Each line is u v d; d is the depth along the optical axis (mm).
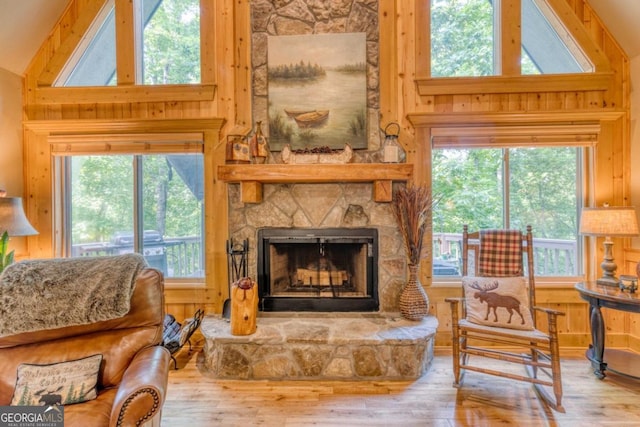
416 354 2395
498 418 1951
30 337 1599
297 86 2963
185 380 2391
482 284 2369
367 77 2949
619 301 2195
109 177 3104
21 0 2676
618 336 2816
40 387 1456
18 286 1599
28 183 3006
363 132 2938
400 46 2939
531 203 2955
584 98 2844
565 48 2975
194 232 3072
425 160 2893
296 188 2939
